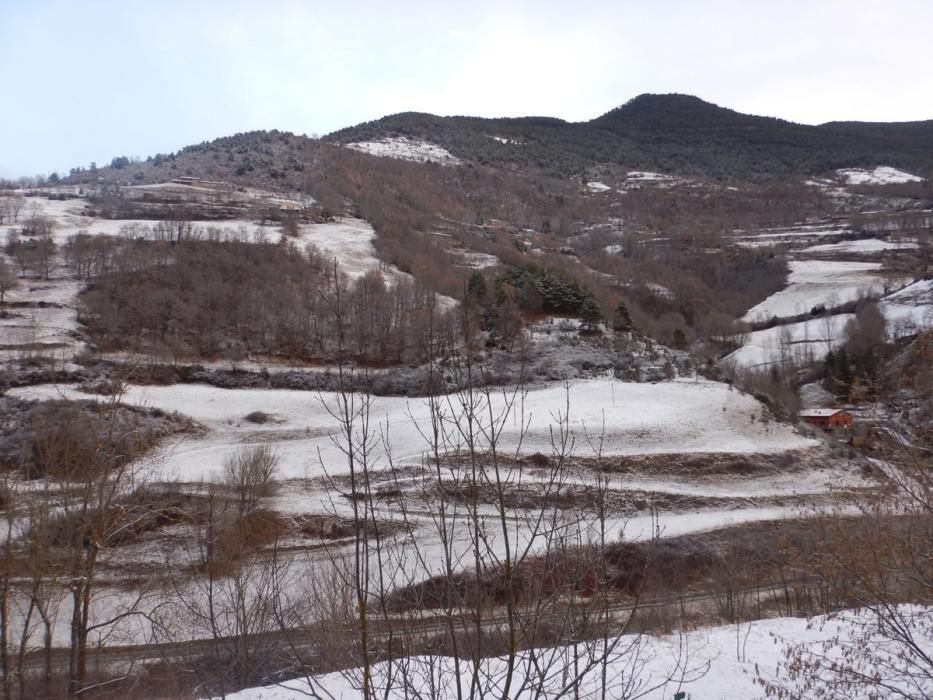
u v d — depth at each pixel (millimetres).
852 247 152625
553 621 8203
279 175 182375
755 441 52969
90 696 16344
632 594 27203
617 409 56938
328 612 14641
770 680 13445
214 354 67312
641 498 43594
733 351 87000
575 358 67875
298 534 34312
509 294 75938
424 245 122688
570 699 10773
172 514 30438
